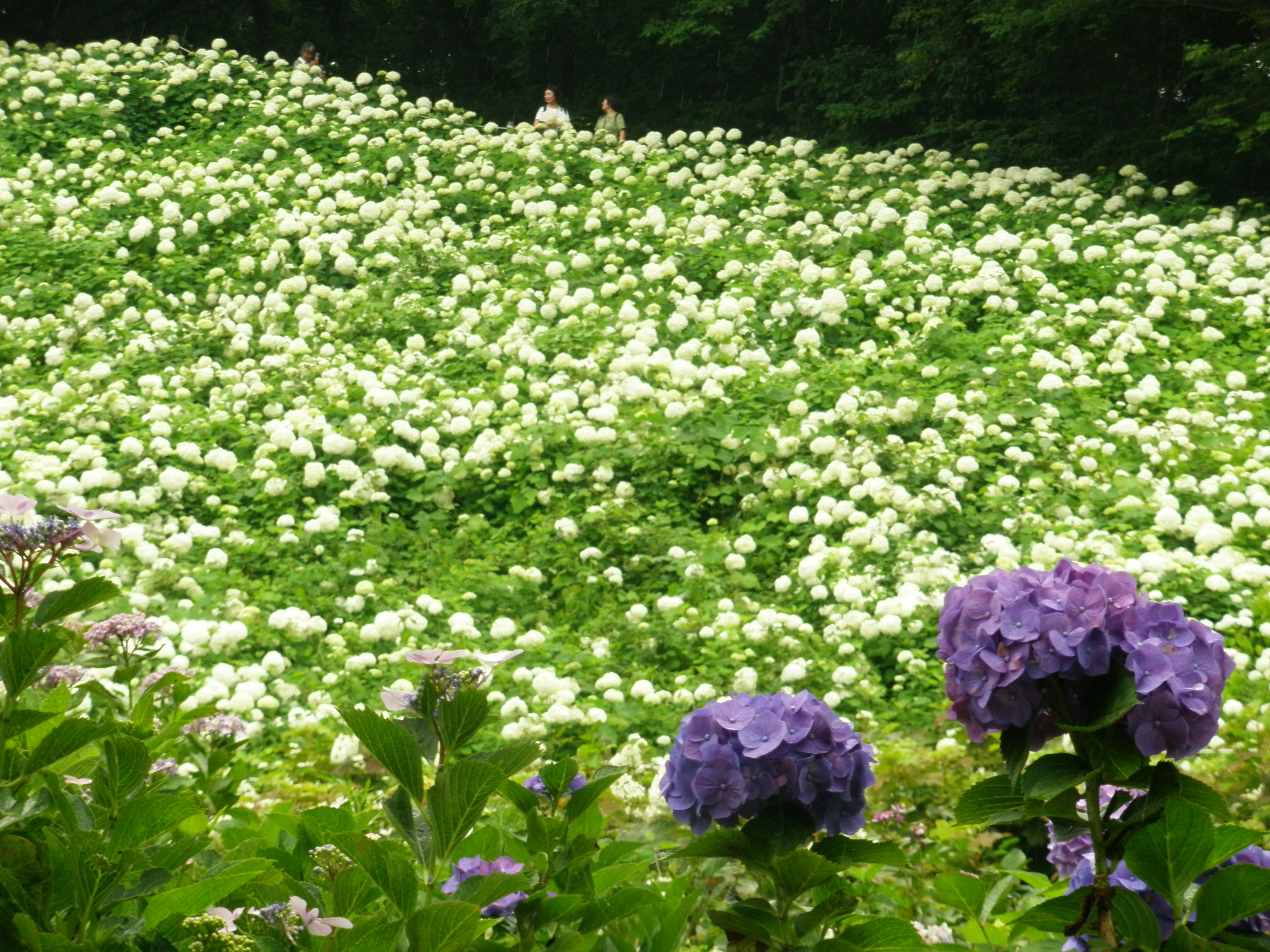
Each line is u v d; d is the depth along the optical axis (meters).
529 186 15.59
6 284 12.74
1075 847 2.72
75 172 15.58
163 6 28.25
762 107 25.39
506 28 27.22
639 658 6.93
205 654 6.66
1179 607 1.92
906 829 4.21
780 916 2.11
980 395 9.59
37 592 2.23
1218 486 8.38
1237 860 2.16
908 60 20.16
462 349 11.51
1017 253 12.86
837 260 12.71
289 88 18.75
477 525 8.74
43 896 1.84
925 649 6.78
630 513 8.41
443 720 1.98
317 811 2.22
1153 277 12.06
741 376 9.91
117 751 2.04
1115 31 17.98
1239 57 15.65
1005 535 8.10
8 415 9.81
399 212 14.46
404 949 1.84
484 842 2.22
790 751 2.09
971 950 2.77
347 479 9.02
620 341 11.22
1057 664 1.89
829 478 8.45
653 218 13.95
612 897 2.05
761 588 7.78
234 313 12.41
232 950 1.72
